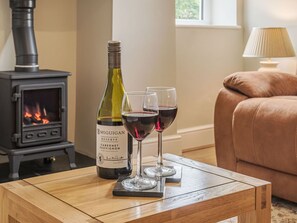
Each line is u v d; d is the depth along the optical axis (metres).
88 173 1.53
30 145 2.94
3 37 3.23
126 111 1.33
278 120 2.43
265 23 4.22
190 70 3.99
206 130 4.12
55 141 3.04
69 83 3.59
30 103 2.94
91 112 3.46
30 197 1.30
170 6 3.47
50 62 3.46
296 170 2.37
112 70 1.47
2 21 3.21
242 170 2.71
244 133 2.62
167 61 3.50
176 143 3.58
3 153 3.24
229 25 4.31
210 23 4.43
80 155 3.53
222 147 2.86
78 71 3.57
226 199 1.33
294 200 2.43
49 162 3.29
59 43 3.49
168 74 3.52
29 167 3.16
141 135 1.33
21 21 3.05
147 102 1.33
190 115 4.03
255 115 2.56
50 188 1.38
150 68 3.40
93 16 3.36
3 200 1.40
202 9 4.40
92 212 1.18
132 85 3.31
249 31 4.36
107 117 1.46
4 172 3.05
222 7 4.44
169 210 1.20
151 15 3.37
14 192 1.35
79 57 3.55
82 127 3.58
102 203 1.25
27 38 3.05
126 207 1.22
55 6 3.44
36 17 3.36
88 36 3.43
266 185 1.43
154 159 1.72
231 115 2.79
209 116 4.18
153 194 1.29
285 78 3.07
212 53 4.16
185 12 4.27
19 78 2.83
